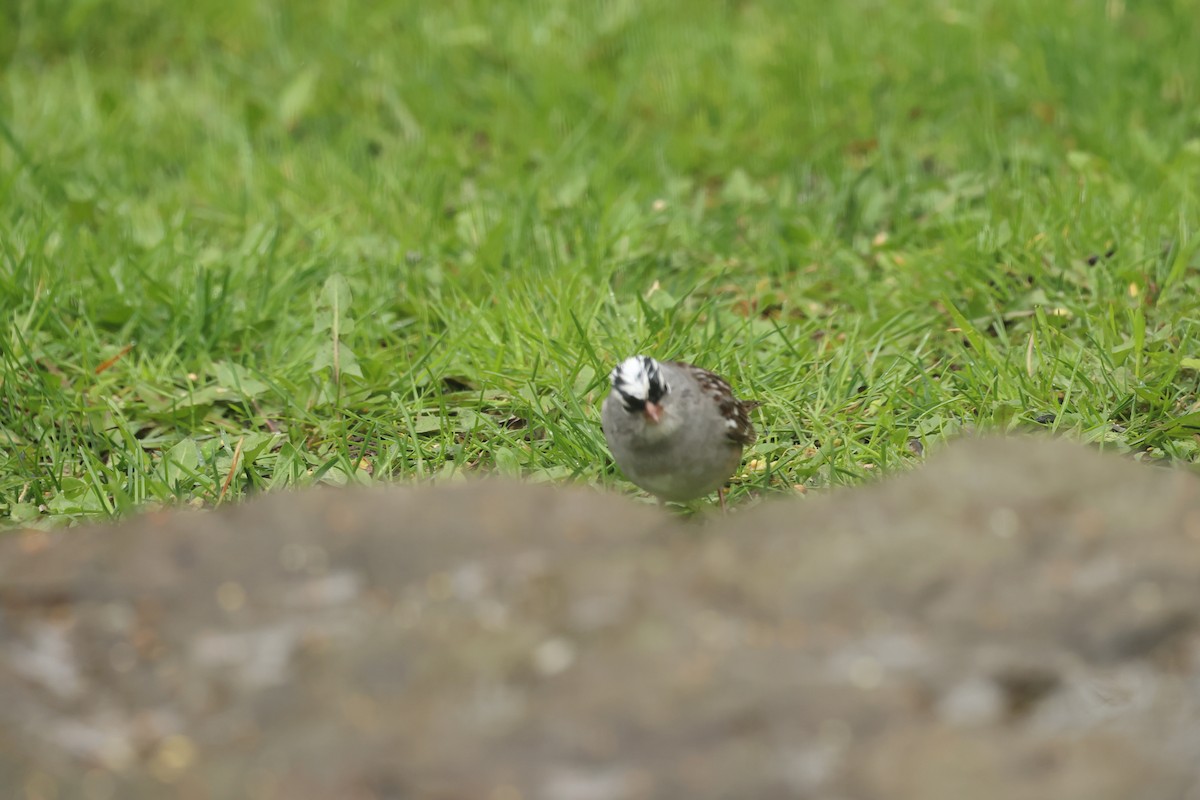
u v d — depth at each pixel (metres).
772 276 13.48
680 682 6.12
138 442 10.35
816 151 15.92
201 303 12.21
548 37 18.69
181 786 5.83
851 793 5.62
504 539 7.34
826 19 18.84
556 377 11.02
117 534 7.54
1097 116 15.82
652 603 6.70
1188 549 6.88
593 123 16.61
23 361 11.71
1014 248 12.78
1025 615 6.54
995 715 6.09
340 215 14.48
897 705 5.98
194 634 6.79
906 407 10.77
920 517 7.17
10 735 6.12
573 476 9.86
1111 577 6.72
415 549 7.29
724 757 5.80
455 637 6.49
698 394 9.00
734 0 19.97
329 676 6.39
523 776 5.80
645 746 5.88
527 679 6.24
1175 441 10.10
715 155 15.92
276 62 18.72
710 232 14.05
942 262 12.73
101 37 19.47
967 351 11.55
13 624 6.84
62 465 10.27
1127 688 6.28
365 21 19.47
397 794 5.77
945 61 17.45
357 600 7.01
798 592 6.71
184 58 19.14
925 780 5.62
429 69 18.00
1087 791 5.55
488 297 12.57
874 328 12.03
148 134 16.67
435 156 15.77
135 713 6.32
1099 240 12.88
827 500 7.43
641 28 18.92
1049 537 7.02
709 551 7.11
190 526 7.52
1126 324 11.74
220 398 11.28
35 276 12.70
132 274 12.95
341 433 10.66
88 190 14.88
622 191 14.91
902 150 15.70
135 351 12.18
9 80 18.00
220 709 6.32
